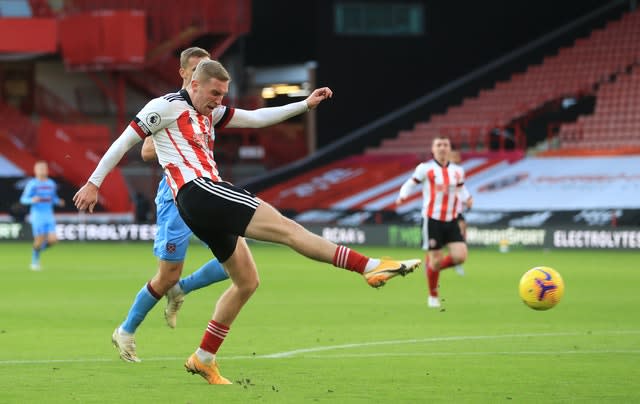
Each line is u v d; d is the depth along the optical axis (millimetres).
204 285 27953
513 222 93000
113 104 125625
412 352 29828
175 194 22531
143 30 113875
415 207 103500
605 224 88688
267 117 24078
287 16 130625
